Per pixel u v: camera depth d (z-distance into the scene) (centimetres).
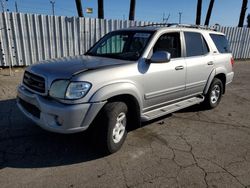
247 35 1627
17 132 412
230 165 340
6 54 916
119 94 337
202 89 536
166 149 379
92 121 322
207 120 517
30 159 336
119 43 457
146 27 457
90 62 364
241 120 526
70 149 365
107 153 349
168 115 538
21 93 361
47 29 966
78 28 1026
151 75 387
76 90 302
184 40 473
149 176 308
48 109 307
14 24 902
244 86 887
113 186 286
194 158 355
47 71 329
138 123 388
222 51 591
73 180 294
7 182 286
